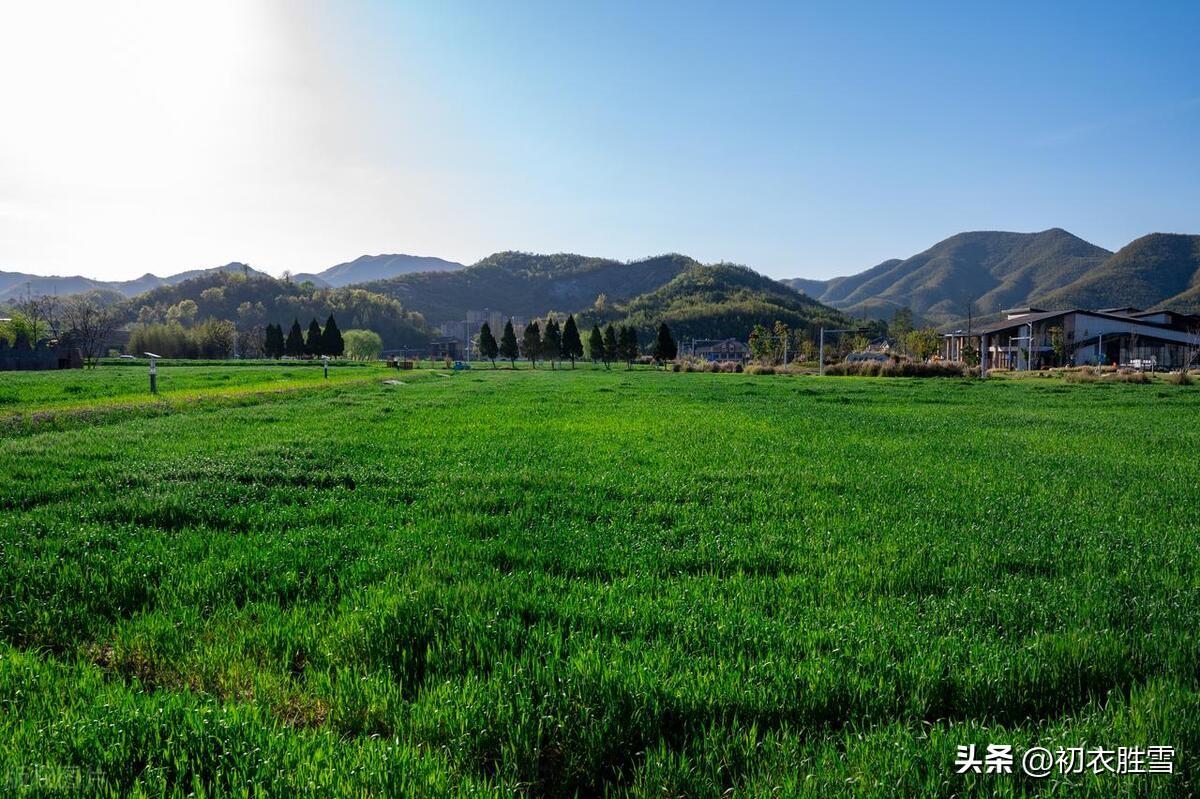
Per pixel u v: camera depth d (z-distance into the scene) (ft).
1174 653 14.78
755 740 11.79
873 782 10.54
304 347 450.71
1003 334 346.54
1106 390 137.80
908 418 75.56
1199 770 10.75
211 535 23.91
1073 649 14.73
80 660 14.58
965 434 60.34
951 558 22.13
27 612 16.80
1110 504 31.12
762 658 14.56
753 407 90.48
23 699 12.72
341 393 113.70
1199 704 12.62
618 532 25.05
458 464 39.96
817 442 53.36
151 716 11.77
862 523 26.89
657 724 12.17
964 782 10.69
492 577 19.63
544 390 128.06
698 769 11.02
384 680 13.56
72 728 11.48
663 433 58.13
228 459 39.52
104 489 30.66
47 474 33.91
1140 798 10.28
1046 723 12.67
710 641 15.28
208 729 11.48
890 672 13.91
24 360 215.51
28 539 22.40
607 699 12.70
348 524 25.81
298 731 12.22
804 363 330.13
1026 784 10.84
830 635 15.48
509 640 15.23
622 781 11.30
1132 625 16.66
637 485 33.99
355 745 11.54
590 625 16.14
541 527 25.68
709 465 41.27
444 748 11.61
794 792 10.37
